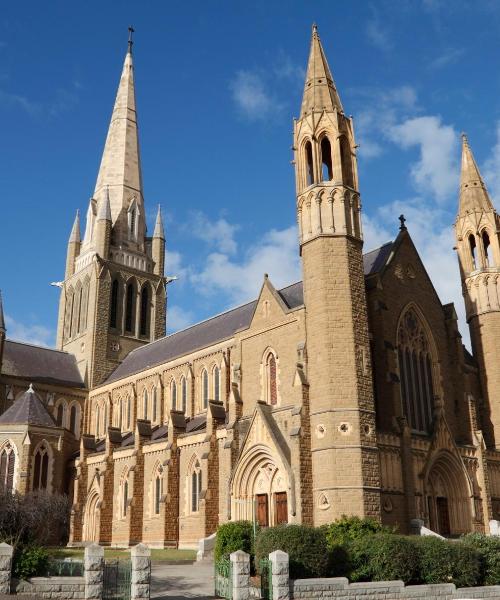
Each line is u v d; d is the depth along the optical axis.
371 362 58.38
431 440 58.91
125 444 81.00
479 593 36.34
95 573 31.91
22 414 83.06
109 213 111.06
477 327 72.25
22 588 30.84
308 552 33.97
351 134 63.16
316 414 53.94
